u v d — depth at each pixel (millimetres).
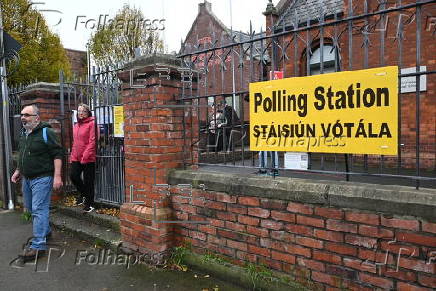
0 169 6754
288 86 2941
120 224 4211
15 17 12227
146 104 3777
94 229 4773
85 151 5160
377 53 7133
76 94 6176
